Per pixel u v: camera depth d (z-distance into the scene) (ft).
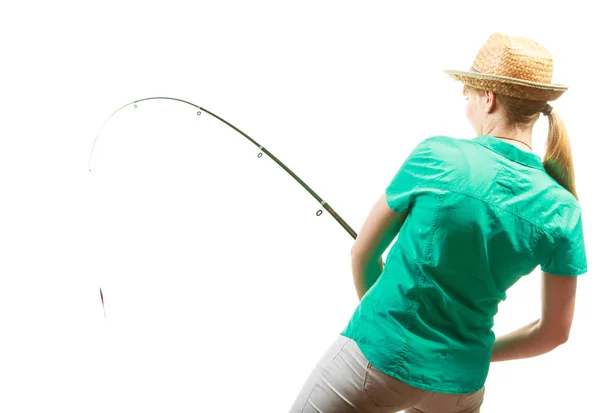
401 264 7.38
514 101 7.20
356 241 7.88
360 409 7.65
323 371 7.78
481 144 7.22
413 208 7.30
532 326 8.03
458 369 7.50
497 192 7.01
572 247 7.18
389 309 7.43
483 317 7.50
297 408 7.91
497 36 7.48
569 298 7.45
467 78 7.47
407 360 7.38
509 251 7.11
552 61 7.31
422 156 7.31
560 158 7.23
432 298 7.31
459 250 7.09
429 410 7.90
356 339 7.62
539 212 7.06
